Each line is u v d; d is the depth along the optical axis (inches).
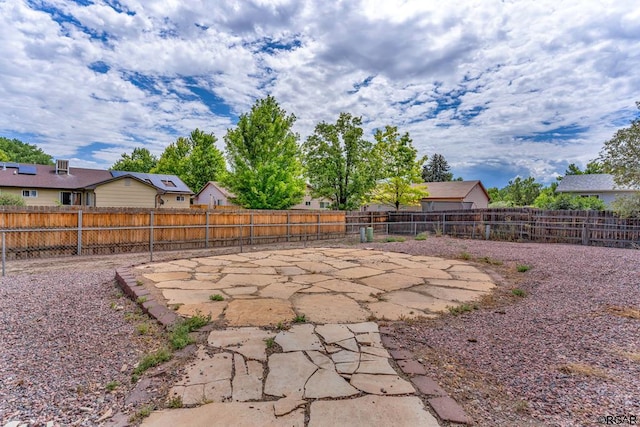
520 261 285.1
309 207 1019.3
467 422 71.6
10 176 733.9
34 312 146.9
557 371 95.3
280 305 158.7
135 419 72.8
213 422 71.0
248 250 397.4
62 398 82.0
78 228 344.2
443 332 127.7
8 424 71.4
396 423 70.9
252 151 670.5
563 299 172.4
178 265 266.4
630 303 161.6
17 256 313.3
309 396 81.4
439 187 1090.7
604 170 466.9
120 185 755.4
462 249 372.2
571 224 458.6
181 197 933.8
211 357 102.2
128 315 142.7
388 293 186.7
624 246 414.3
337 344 113.7
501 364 100.3
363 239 490.6
